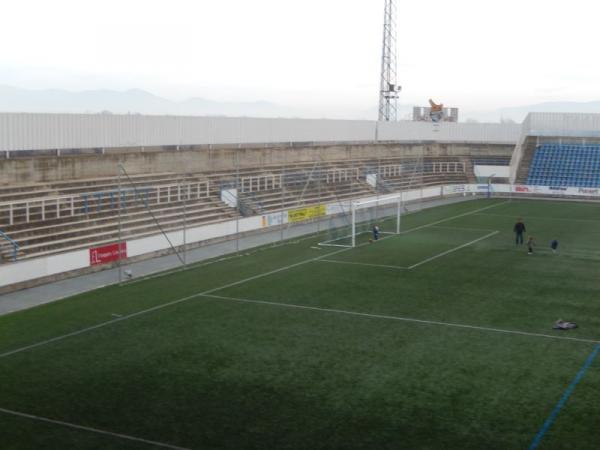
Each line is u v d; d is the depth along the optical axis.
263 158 62.78
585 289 32.72
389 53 93.44
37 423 18.00
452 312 28.75
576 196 72.62
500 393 20.02
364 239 47.38
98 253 37.19
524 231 49.16
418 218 58.00
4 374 21.59
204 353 23.56
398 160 78.75
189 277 35.53
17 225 37.53
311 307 29.50
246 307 29.53
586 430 17.55
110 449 16.53
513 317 28.05
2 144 41.88
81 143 47.22
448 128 84.88
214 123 58.81
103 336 25.55
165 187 48.53
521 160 80.06
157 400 19.50
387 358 23.05
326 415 18.48
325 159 70.56
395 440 17.02
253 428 17.69
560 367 22.22
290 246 44.62
